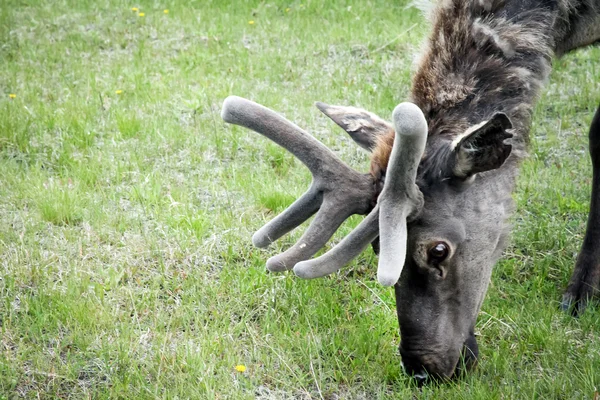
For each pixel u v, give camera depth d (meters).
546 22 7.33
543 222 9.27
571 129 11.29
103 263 8.57
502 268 8.61
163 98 11.94
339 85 12.40
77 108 11.54
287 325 7.65
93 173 9.98
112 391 6.85
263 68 13.04
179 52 13.66
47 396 6.85
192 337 7.59
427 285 6.59
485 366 7.18
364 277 8.49
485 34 6.99
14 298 7.92
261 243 6.64
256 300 8.09
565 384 6.85
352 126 6.97
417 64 7.20
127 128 11.02
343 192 6.50
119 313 7.83
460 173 6.34
